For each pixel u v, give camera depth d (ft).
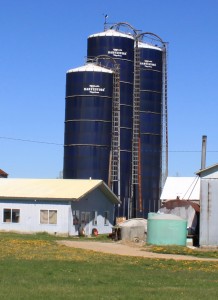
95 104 248.11
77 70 250.57
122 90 258.57
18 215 202.39
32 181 218.79
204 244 158.20
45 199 199.00
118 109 252.62
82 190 205.26
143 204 256.93
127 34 269.64
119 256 120.26
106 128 248.73
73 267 95.86
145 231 175.32
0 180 220.23
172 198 227.81
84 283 79.97
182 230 162.40
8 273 86.33
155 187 261.44
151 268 100.58
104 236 199.52
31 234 193.36
